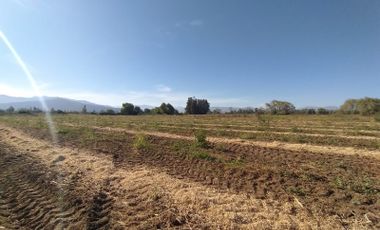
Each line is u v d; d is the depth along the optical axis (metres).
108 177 8.37
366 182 7.29
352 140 14.44
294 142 14.32
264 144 13.88
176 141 14.93
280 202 6.27
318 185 7.27
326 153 11.46
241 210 5.94
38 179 8.47
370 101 41.16
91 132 18.78
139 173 8.64
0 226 5.62
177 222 5.55
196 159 10.38
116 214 5.99
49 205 6.56
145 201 6.58
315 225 5.21
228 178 8.04
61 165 9.99
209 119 36.78
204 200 6.42
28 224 5.76
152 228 5.37
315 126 22.59
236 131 19.16
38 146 13.88
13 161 11.04
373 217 5.45
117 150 12.52
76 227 5.50
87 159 10.66
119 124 27.33
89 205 6.38
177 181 7.80
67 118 40.75
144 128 22.67
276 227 5.20
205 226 5.36
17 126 25.72
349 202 6.20
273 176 8.09
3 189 7.80
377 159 10.20
